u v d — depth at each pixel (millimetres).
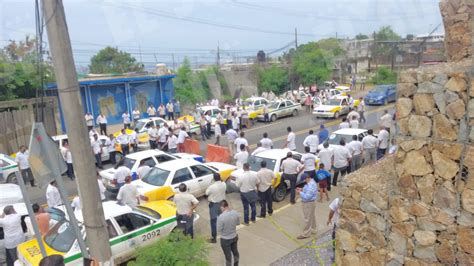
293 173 9766
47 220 7141
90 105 20844
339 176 11703
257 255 7363
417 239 4320
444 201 4070
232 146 15461
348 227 4980
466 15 6055
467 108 3805
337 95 22922
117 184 10211
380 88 18266
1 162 12352
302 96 24875
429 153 4125
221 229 6469
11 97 15492
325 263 6941
